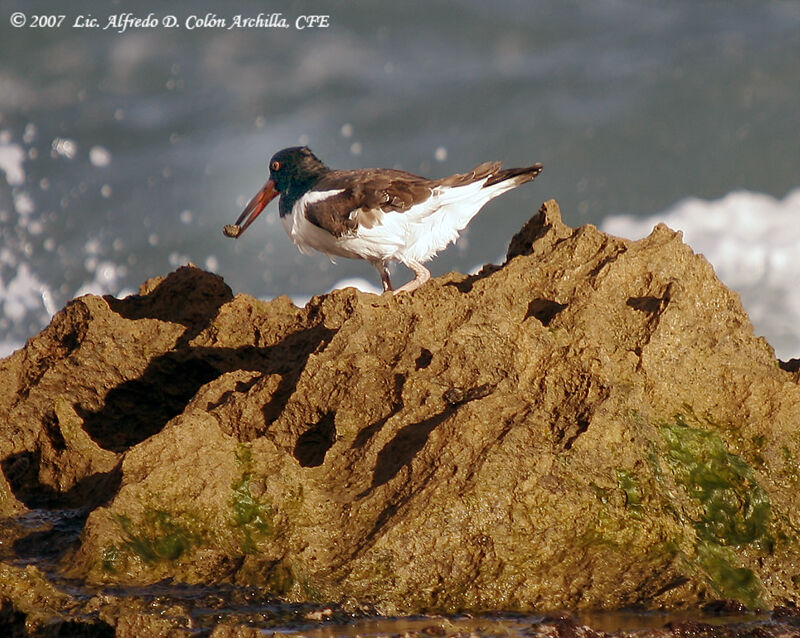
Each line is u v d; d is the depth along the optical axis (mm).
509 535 12508
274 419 14531
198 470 13078
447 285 16828
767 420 14266
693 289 15352
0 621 11773
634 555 12625
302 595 11992
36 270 39219
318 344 15422
